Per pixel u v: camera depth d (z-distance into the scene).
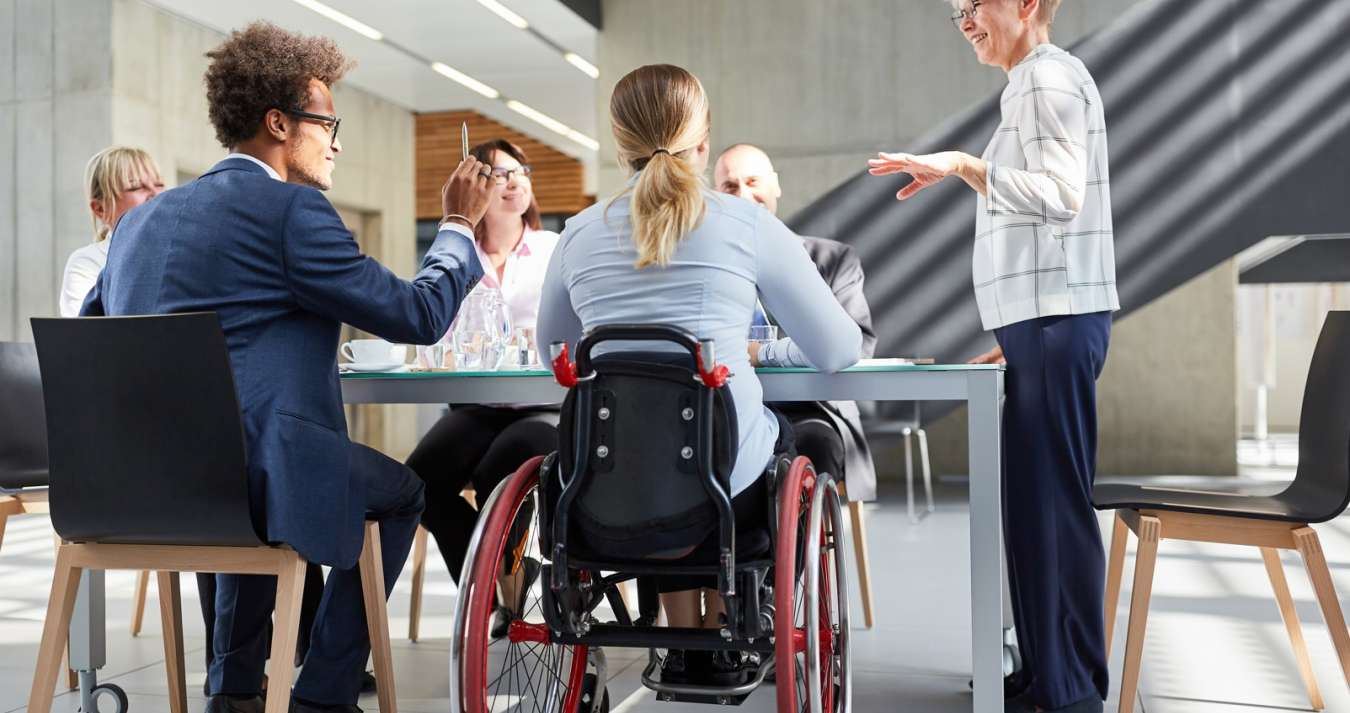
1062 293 2.10
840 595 1.79
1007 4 2.13
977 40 2.19
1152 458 8.02
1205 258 5.84
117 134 6.61
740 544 1.66
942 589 3.61
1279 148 5.73
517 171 3.08
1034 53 2.13
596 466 1.59
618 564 1.62
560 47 7.52
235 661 1.99
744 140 6.71
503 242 3.12
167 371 1.69
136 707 2.28
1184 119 5.84
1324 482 2.13
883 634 2.96
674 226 1.62
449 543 2.72
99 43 6.59
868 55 6.56
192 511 1.71
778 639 1.54
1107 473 8.10
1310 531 2.02
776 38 6.69
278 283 1.79
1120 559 2.34
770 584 1.78
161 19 6.94
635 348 1.64
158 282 1.80
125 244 1.88
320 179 1.99
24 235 6.74
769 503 1.65
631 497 1.57
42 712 1.77
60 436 1.75
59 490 1.77
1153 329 8.02
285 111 1.91
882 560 4.23
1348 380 2.04
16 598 3.54
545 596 1.63
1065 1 5.98
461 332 2.33
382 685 2.00
